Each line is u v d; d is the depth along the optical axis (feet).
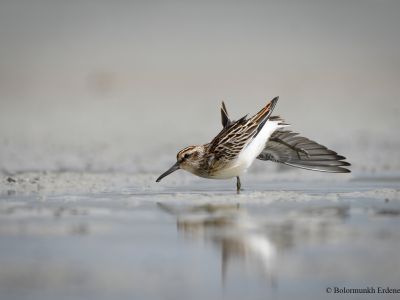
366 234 32.14
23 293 24.63
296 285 25.67
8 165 58.44
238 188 45.29
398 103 95.30
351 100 98.78
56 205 39.91
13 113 92.68
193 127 80.38
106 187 47.50
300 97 101.09
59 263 27.99
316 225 33.94
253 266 27.66
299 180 50.93
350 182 49.75
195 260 28.35
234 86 108.47
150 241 31.19
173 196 43.04
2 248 30.09
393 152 64.54
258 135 43.91
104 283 25.63
